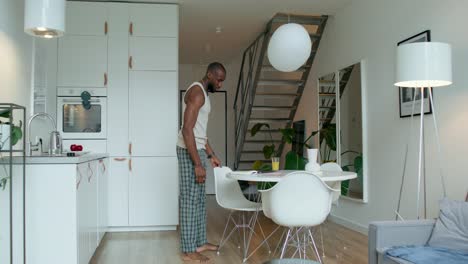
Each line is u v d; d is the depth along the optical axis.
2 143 2.78
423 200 3.61
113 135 4.82
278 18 5.63
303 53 4.12
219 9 5.27
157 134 4.88
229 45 7.22
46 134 4.43
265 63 6.73
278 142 7.23
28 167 2.79
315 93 5.93
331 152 5.33
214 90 3.82
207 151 4.01
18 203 2.78
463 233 2.36
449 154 3.30
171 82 4.92
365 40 4.63
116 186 4.79
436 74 2.78
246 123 6.88
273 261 2.27
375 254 2.48
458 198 3.19
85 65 4.81
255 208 3.55
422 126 3.19
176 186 4.87
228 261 3.57
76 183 2.82
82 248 3.03
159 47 4.92
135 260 3.62
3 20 3.38
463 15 3.18
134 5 4.91
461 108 3.17
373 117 4.45
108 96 4.84
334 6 5.12
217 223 5.36
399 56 2.94
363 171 4.55
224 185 3.93
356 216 4.81
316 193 2.82
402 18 3.96
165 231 4.85
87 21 4.84
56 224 2.79
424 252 2.23
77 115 4.80
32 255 2.77
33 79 4.01
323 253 3.73
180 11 5.32
